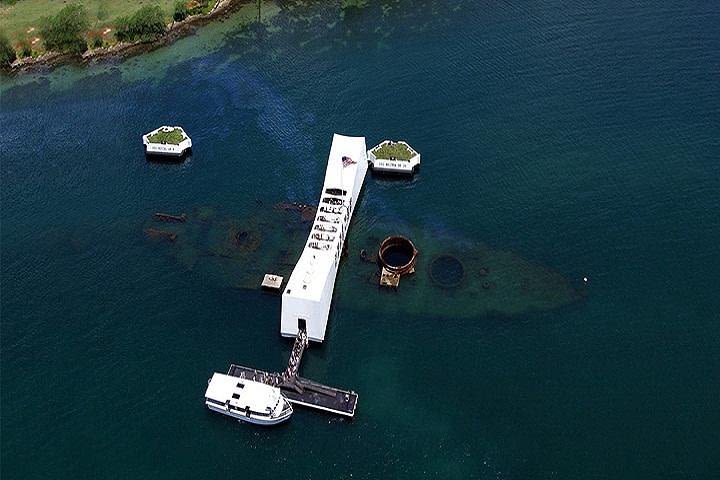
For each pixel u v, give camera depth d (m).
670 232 157.25
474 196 170.38
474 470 117.69
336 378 132.88
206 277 154.00
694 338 136.12
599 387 128.75
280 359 136.75
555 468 117.44
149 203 174.00
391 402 128.00
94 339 141.62
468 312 143.12
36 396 131.75
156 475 119.50
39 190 178.62
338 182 163.38
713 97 191.12
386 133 189.12
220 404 125.81
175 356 137.88
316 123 194.50
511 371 132.12
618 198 166.12
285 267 155.62
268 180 178.50
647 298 144.00
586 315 141.38
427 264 154.12
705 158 174.12
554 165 176.00
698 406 125.12
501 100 196.50
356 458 120.12
